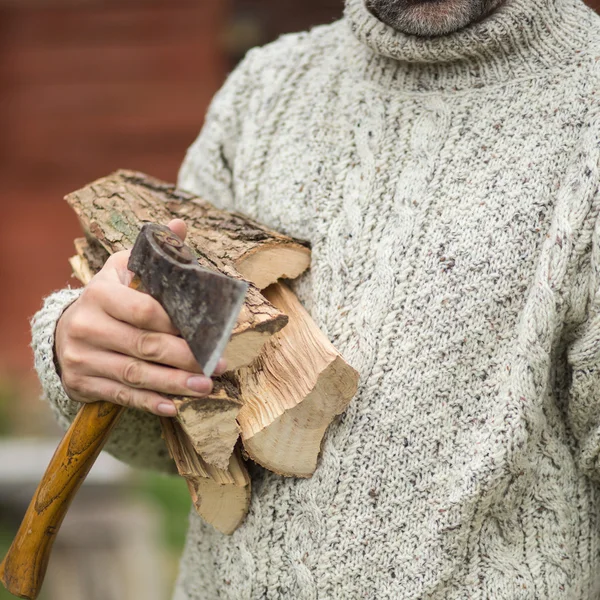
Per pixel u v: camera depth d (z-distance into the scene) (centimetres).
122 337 100
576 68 114
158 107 577
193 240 119
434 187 117
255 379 114
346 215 122
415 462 113
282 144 132
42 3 562
